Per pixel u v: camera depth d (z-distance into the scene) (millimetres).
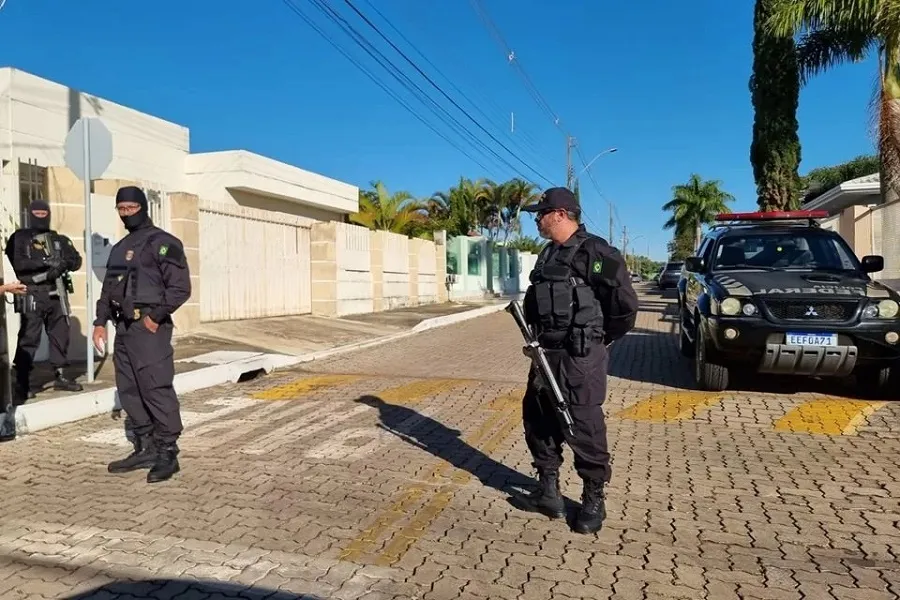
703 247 9266
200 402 7559
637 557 3617
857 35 14938
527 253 39312
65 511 4258
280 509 4281
